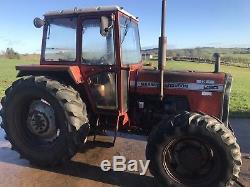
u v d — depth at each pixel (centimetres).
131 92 515
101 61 493
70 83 514
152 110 512
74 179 449
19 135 503
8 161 507
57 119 479
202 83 481
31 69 510
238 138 648
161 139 417
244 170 488
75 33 502
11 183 430
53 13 511
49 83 477
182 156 426
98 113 511
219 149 402
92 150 555
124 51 503
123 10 488
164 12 452
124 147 573
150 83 503
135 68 528
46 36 523
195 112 436
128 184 440
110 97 499
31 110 505
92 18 486
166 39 465
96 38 490
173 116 429
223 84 473
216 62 507
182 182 420
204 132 402
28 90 486
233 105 1030
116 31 477
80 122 469
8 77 1816
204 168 423
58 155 477
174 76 496
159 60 474
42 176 456
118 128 520
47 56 527
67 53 512
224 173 403
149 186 437
